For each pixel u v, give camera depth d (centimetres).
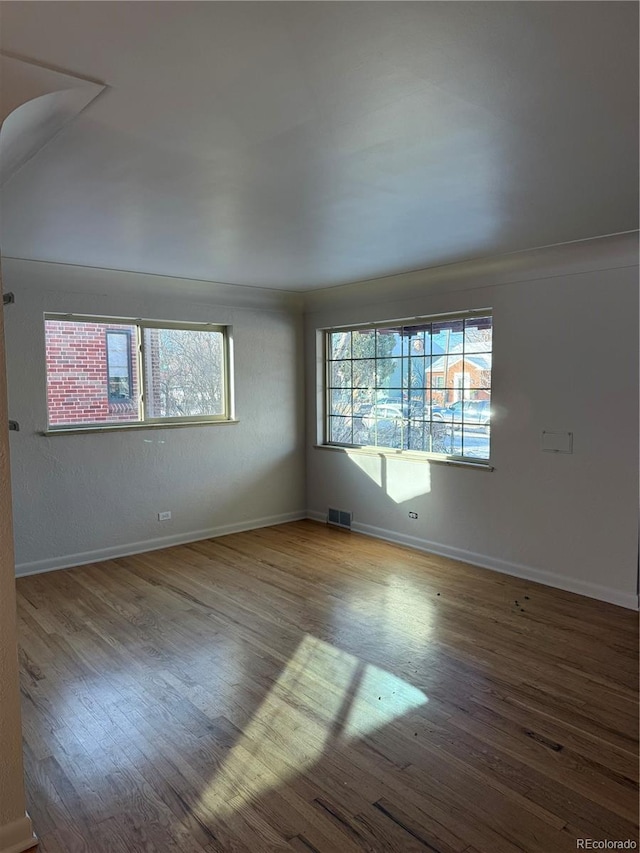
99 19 132
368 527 552
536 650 316
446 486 478
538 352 408
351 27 137
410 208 286
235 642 329
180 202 271
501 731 245
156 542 509
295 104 177
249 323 562
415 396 507
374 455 538
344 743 237
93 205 274
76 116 182
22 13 129
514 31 140
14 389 430
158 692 277
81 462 465
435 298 472
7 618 181
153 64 153
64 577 439
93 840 189
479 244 364
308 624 352
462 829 192
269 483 587
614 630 340
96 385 477
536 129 197
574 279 386
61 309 447
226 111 180
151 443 504
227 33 139
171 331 520
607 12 132
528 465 420
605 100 177
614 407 372
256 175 237
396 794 208
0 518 178
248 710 262
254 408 570
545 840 187
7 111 162
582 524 393
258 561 474
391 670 296
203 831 192
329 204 277
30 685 285
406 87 167
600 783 213
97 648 323
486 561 452
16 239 343
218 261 412
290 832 191
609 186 255
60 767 224
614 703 265
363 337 553
